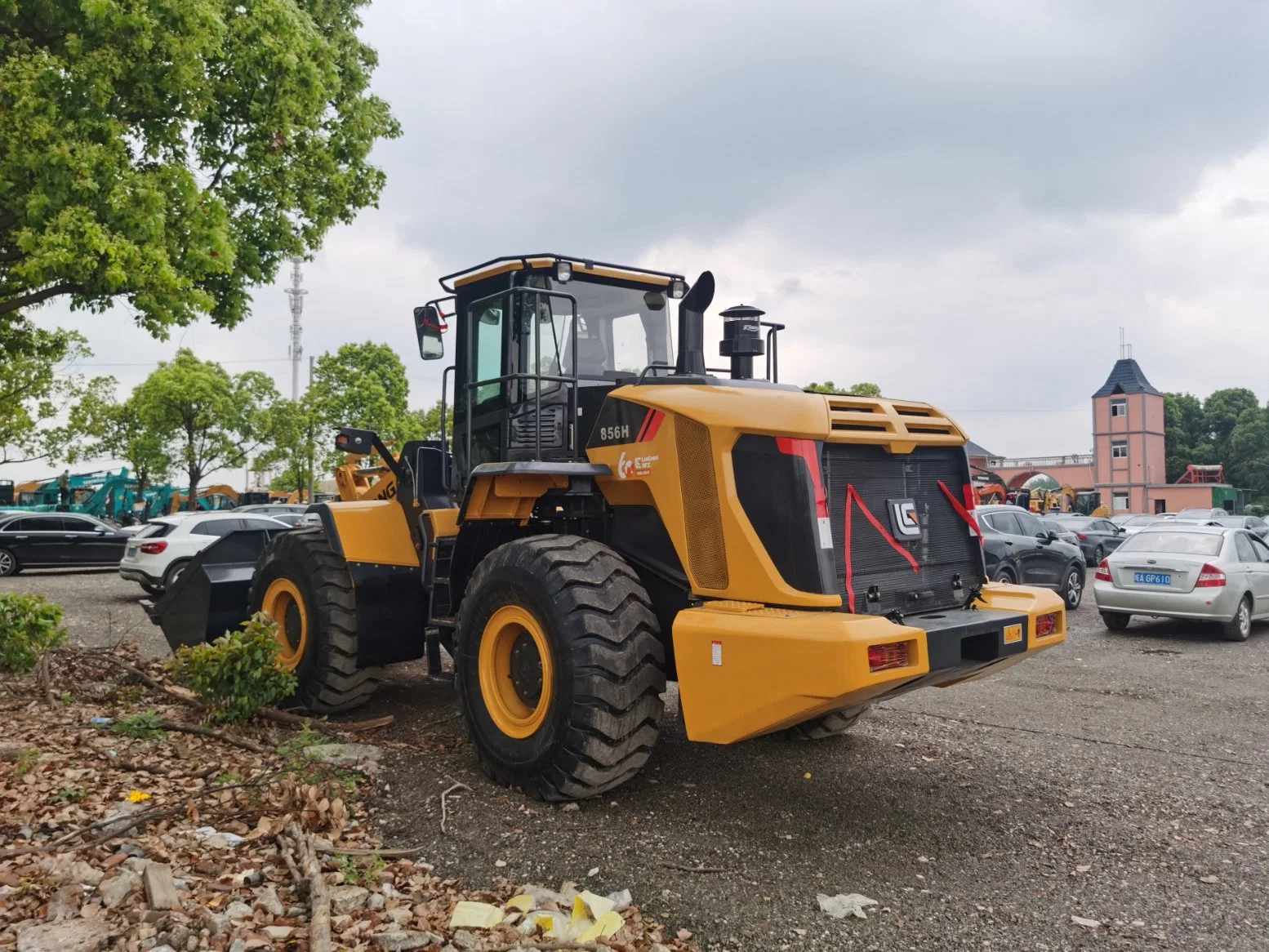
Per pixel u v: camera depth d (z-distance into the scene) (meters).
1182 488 53.47
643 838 4.24
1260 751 5.97
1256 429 65.69
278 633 6.92
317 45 10.52
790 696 3.96
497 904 3.50
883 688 4.00
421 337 5.87
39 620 7.34
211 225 9.06
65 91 8.19
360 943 3.03
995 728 6.45
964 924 3.44
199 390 34.88
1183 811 4.75
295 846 3.86
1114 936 3.36
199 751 5.43
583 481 5.03
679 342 5.42
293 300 47.50
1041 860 4.07
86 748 5.27
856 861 4.03
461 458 6.02
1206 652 10.23
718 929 3.37
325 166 11.97
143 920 3.07
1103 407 55.84
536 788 4.66
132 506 36.44
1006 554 13.53
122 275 7.90
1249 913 3.56
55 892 3.27
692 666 4.30
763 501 4.37
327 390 35.50
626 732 4.50
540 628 4.68
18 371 22.42
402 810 4.55
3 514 21.34
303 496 39.34
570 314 5.68
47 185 8.02
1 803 4.23
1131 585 11.58
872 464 4.66
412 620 6.62
